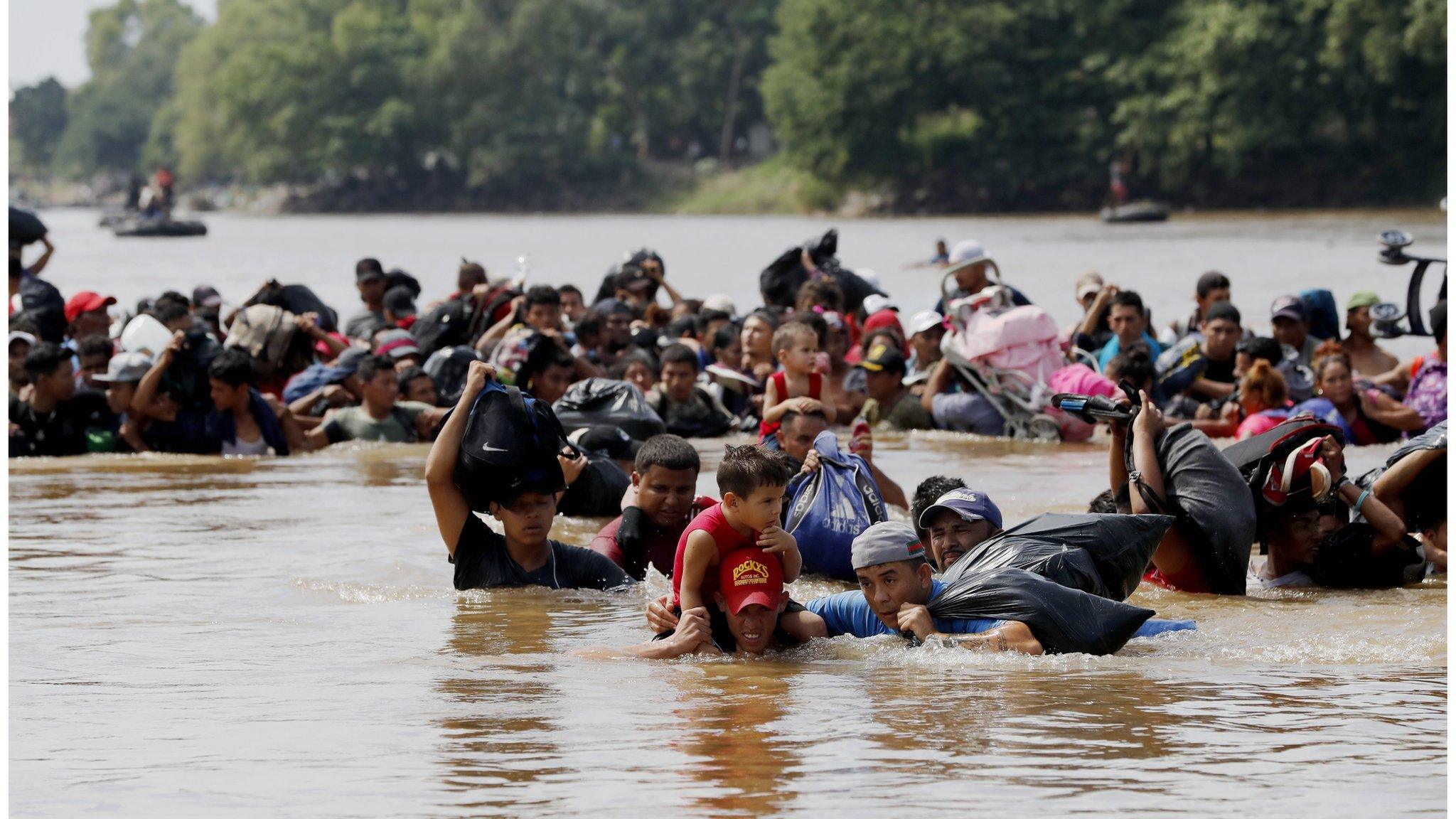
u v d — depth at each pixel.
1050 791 10.50
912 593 15.17
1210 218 185.75
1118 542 16.14
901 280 90.88
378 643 15.59
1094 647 14.88
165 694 13.48
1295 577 18.77
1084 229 163.25
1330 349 30.64
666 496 18.81
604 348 37.25
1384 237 33.47
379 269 42.28
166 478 27.84
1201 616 16.78
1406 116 185.12
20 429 30.83
